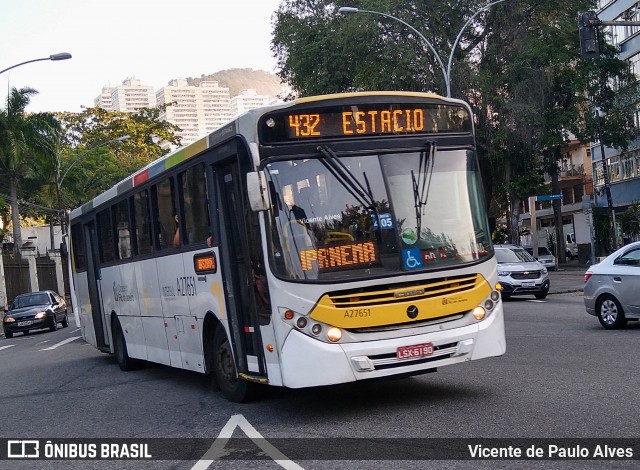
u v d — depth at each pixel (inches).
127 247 545.3
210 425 346.3
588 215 1475.1
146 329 519.5
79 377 578.9
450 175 348.2
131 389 490.0
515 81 1609.3
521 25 1628.9
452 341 331.3
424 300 326.6
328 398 387.2
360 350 318.0
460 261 338.3
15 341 1143.6
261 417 352.8
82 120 3090.6
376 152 338.0
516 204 1740.9
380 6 1497.3
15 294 1768.0
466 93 1533.0
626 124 1815.9
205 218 397.1
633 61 1955.0
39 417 413.1
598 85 1791.3
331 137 336.2
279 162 330.6
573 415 305.3
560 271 1903.3
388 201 333.4
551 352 488.7
